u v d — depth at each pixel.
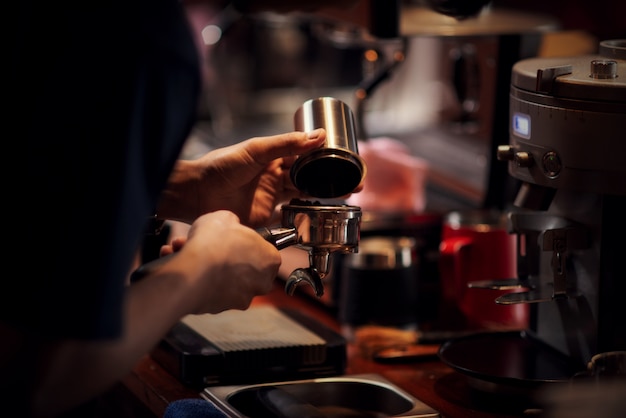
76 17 1.07
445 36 1.98
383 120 3.49
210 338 1.72
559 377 1.50
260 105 4.03
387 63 2.44
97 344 1.08
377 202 2.48
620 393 1.10
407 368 1.73
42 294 1.04
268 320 1.86
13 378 1.08
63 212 1.05
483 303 1.90
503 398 1.50
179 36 1.09
